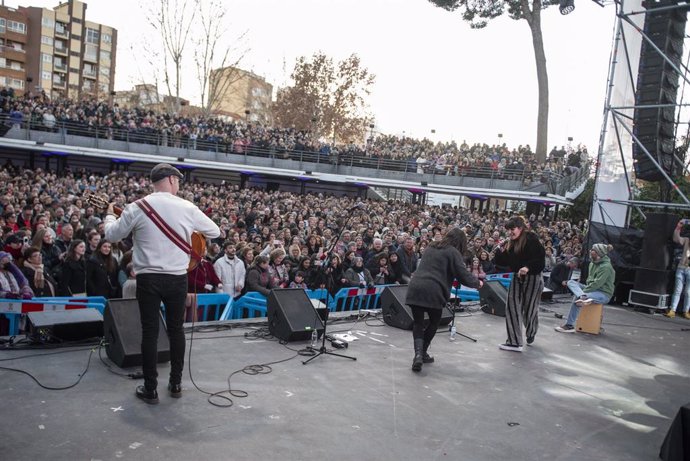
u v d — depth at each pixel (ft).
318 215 63.36
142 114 97.50
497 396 15.47
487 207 99.35
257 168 98.48
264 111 183.83
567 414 14.60
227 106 186.19
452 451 11.73
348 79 138.10
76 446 10.30
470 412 14.08
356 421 12.76
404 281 30.55
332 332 20.76
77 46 238.89
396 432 12.40
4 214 30.42
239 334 19.06
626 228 36.76
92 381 13.52
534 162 90.22
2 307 16.97
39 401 12.09
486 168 90.22
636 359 21.17
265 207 58.65
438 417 13.53
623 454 12.39
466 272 17.30
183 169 99.35
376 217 58.80
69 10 234.17
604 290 24.75
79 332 16.21
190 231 12.85
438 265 17.44
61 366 14.32
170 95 119.14
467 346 20.77
